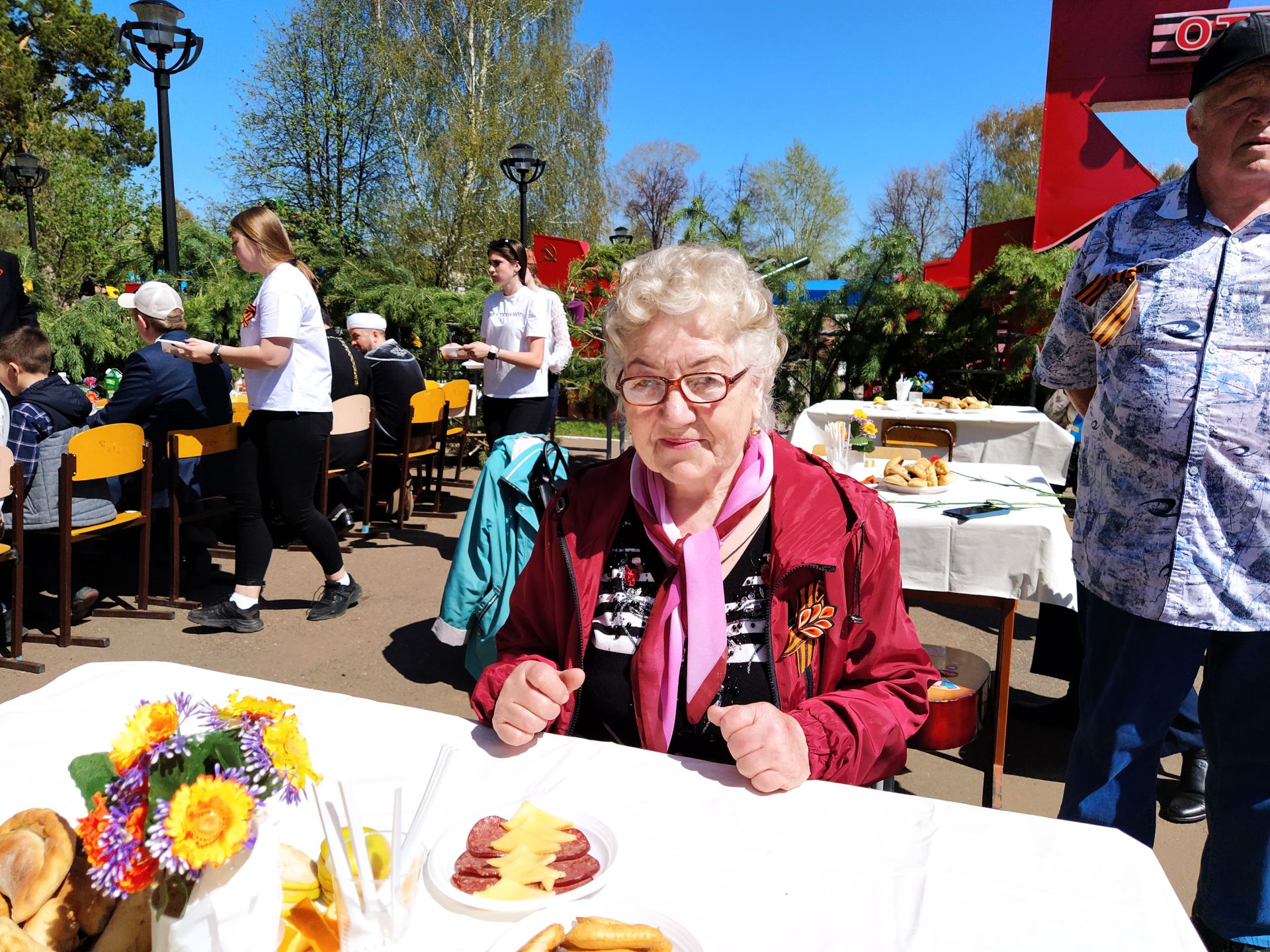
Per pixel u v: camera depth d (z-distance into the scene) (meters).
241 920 0.74
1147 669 1.78
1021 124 29.02
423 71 18.39
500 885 0.95
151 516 4.35
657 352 1.32
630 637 1.43
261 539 4.17
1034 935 0.88
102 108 26.11
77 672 1.48
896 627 1.45
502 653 1.58
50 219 16.33
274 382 3.93
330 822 0.83
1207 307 1.68
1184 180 1.77
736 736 1.19
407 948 0.86
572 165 21.27
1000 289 9.39
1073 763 1.93
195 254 12.62
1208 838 1.87
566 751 1.28
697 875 0.98
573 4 20.47
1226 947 1.83
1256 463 1.66
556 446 3.02
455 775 1.20
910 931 0.88
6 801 1.06
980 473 3.71
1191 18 5.96
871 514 1.41
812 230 29.19
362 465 6.10
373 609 4.59
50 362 4.06
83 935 0.83
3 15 22.56
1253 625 1.70
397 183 18.58
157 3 6.89
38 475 3.89
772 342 1.41
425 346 11.41
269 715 0.77
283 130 17.75
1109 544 1.82
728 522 1.39
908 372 10.23
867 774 1.31
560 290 10.90
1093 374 2.05
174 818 0.67
